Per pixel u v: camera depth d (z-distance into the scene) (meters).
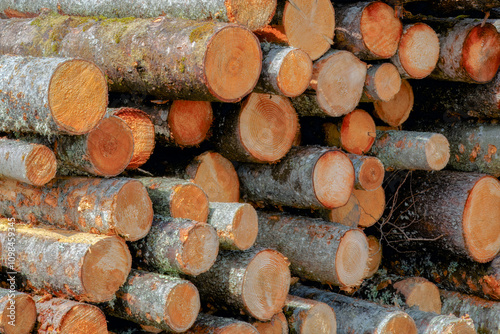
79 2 3.85
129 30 3.18
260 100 3.48
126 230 2.64
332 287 4.01
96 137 2.70
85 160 2.70
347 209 4.09
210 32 2.79
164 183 3.01
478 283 4.18
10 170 2.62
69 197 2.75
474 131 4.29
